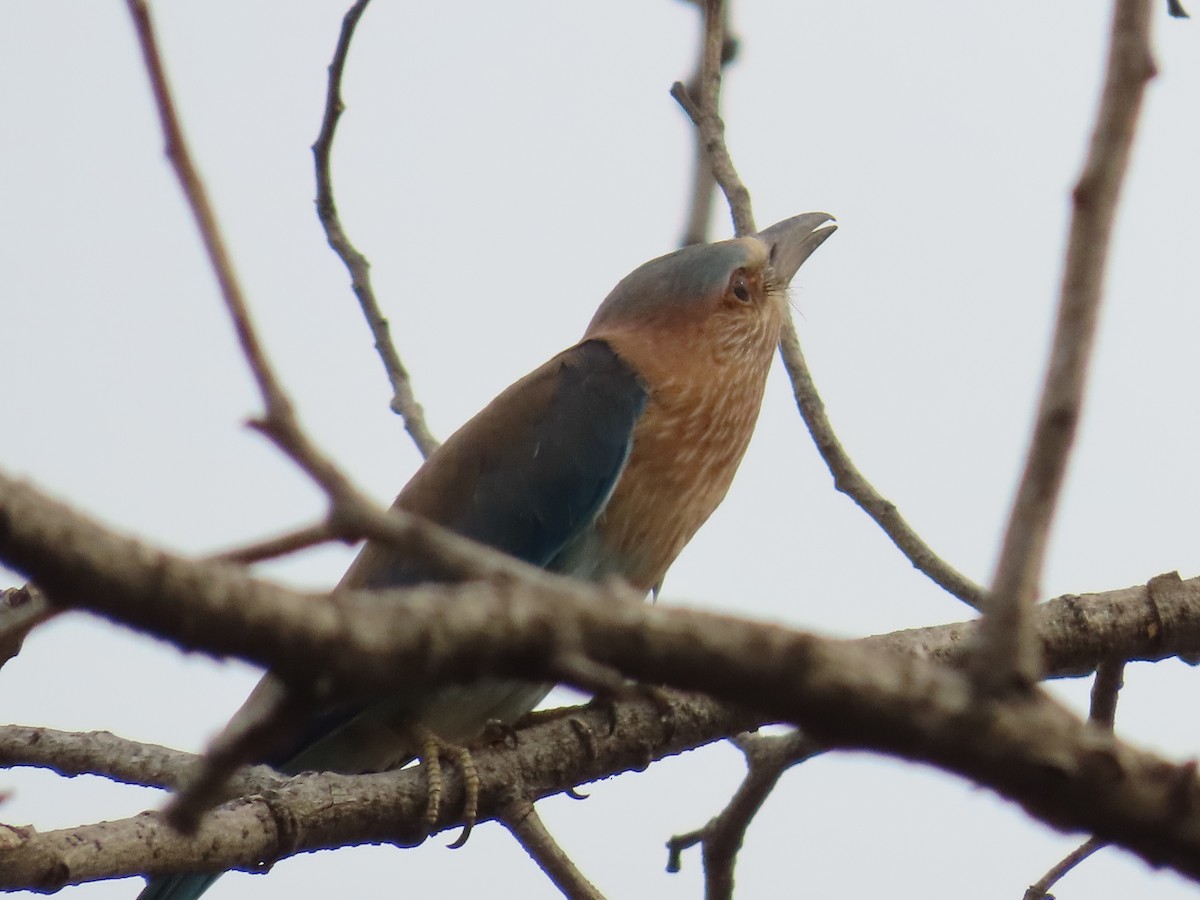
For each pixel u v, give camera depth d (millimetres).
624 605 4453
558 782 10023
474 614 4277
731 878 10789
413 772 9508
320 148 11250
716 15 11812
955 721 4555
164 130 4395
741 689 4504
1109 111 4641
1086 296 4539
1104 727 9844
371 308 11641
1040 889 9453
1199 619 9758
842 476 10641
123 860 7648
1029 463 4570
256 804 8461
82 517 3943
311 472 4266
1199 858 4617
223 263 4305
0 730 9148
